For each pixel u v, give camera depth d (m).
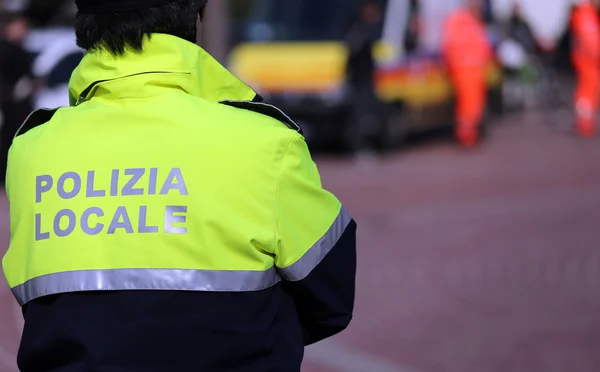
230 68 18.73
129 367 2.64
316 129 18.52
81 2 2.88
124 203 2.74
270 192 2.75
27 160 2.90
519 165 18.11
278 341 2.78
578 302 9.51
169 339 2.65
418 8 20.00
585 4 22.56
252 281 2.70
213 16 13.80
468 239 12.18
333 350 8.20
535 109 26.53
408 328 8.79
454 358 7.96
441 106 21.05
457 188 15.84
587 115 22.44
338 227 2.92
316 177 2.92
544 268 10.77
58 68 16.77
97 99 2.93
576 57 22.27
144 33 2.87
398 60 19.25
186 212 2.71
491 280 10.34
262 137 2.79
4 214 14.09
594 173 16.98
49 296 2.76
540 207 14.12
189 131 2.79
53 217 2.79
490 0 23.72
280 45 19.03
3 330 8.76
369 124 18.80
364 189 15.87
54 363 2.74
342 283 2.92
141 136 2.81
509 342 8.34
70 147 2.85
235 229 2.69
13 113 16.23
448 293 9.89
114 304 2.69
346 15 19.25
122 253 2.70
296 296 2.89
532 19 27.06
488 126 22.17
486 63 21.34
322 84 18.30
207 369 2.67
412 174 17.34
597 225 12.80
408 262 11.12
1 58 16.05
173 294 2.67
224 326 2.67
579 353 8.00
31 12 25.62
